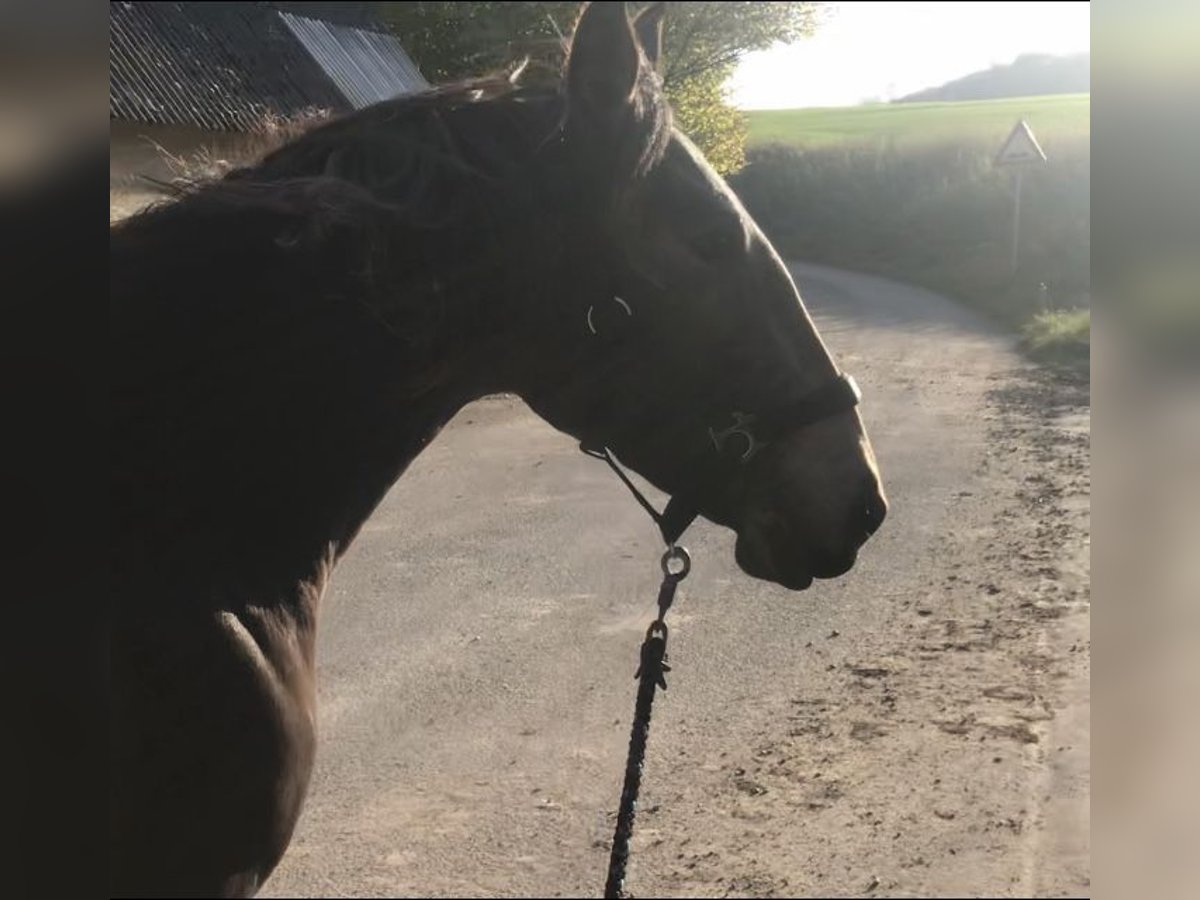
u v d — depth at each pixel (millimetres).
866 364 14430
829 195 35500
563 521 7613
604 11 1733
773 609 5742
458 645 5316
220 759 1516
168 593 1538
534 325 1811
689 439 1939
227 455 1632
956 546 6715
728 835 3551
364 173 1748
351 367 1705
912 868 3332
